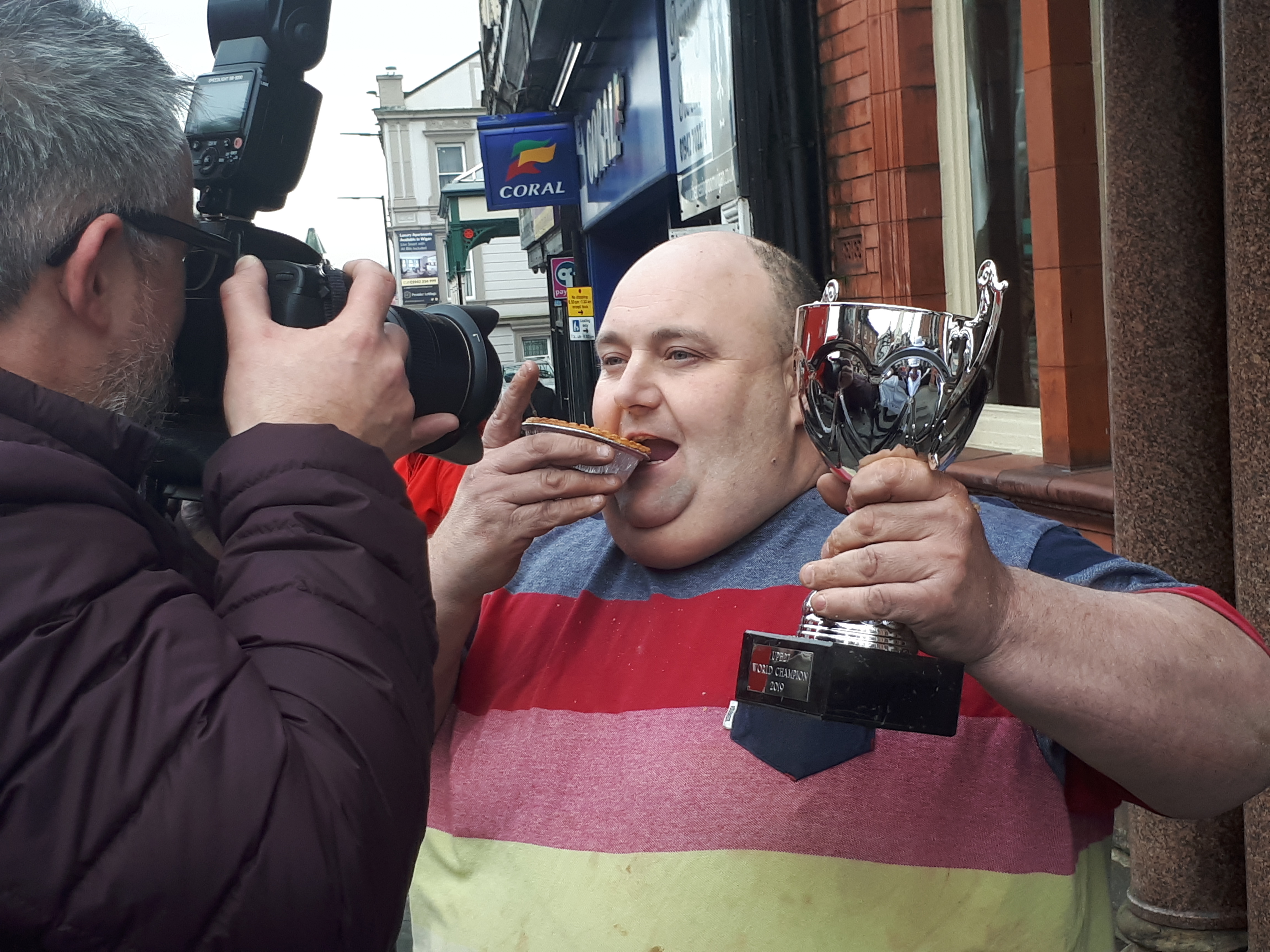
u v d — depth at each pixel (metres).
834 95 4.38
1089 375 3.16
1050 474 3.18
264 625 0.83
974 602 0.87
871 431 0.99
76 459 0.80
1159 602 1.01
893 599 0.85
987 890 1.08
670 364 1.23
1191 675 0.95
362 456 0.90
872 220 4.13
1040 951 1.09
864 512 0.88
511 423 1.24
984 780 1.10
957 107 3.86
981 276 0.97
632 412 1.23
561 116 10.39
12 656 0.71
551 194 10.59
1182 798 1.01
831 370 0.98
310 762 0.77
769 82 4.49
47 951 0.71
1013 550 1.15
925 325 0.96
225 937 0.73
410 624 0.88
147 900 0.71
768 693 0.93
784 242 4.57
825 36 4.40
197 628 0.79
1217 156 2.17
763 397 1.22
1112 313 2.29
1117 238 2.25
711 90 5.20
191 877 0.72
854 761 1.10
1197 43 2.17
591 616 1.31
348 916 0.77
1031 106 3.20
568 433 1.18
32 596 0.73
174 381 0.97
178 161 0.91
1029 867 1.09
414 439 1.06
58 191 0.81
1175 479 2.24
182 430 1.00
